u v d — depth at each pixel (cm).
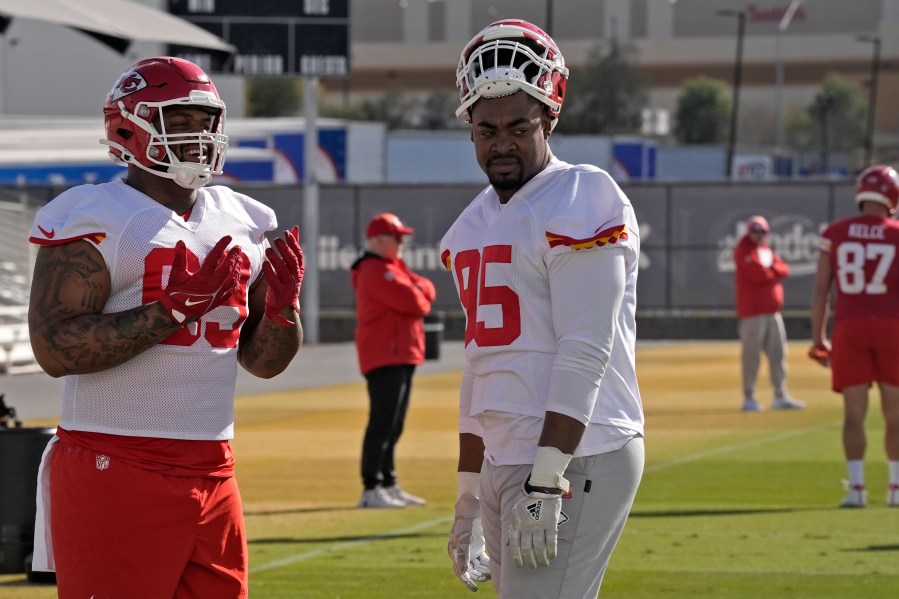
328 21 8138
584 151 15188
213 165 1348
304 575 2470
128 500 1293
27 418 4859
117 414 1301
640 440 1325
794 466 3834
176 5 8038
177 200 1349
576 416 1239
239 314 1359
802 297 9362
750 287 5203
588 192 1273
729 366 7331
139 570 1295
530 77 1285
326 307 9531
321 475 3741
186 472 1316
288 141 12669
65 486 1305
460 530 1424
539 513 1233
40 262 1302
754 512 3103
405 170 14375
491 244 1312
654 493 3378
